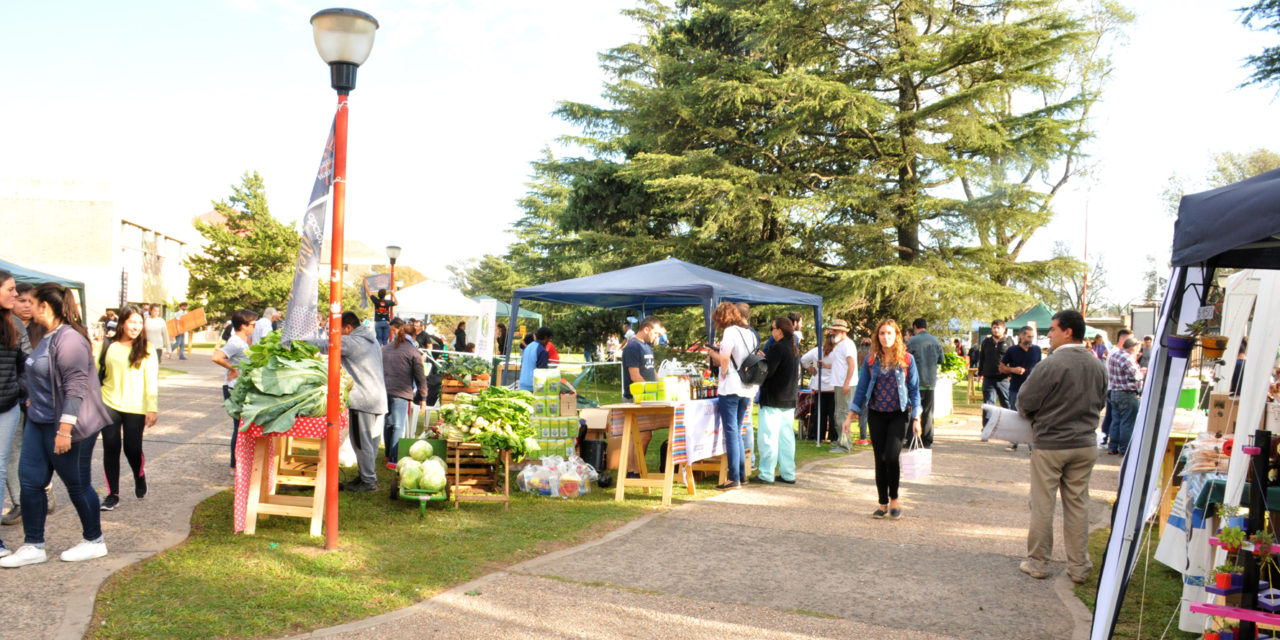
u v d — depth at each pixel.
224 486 8.06
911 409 7.96
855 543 6.59
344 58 5.84
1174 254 3.66
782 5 23.58
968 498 8.67
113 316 25.69
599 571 5.67
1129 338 12.73
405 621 4.56
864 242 24.42
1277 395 7.60
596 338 32.25
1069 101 24.20
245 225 44.16
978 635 4.54
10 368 5.38
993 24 21.81
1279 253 4.05
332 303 5.97
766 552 6.27
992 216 23.67
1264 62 13.45
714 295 11.04
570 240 32.31
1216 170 40.31
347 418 8.23
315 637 4.27
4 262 14.34
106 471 6.94
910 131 24.11
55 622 4.25
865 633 4.53
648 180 25.25
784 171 25.34
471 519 7.20
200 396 17.67
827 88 22.03
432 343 20.14
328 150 6.11
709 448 9.08
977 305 21.88
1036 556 5.72
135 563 5.37
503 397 7.84
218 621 4.40
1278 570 3.99
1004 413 5.98
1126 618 4.93
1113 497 8.96
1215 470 4.97
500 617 4.67
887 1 23.56
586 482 8.71
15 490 6.45
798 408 14.33
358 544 6.16
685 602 5.01
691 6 31.92
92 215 40.72
